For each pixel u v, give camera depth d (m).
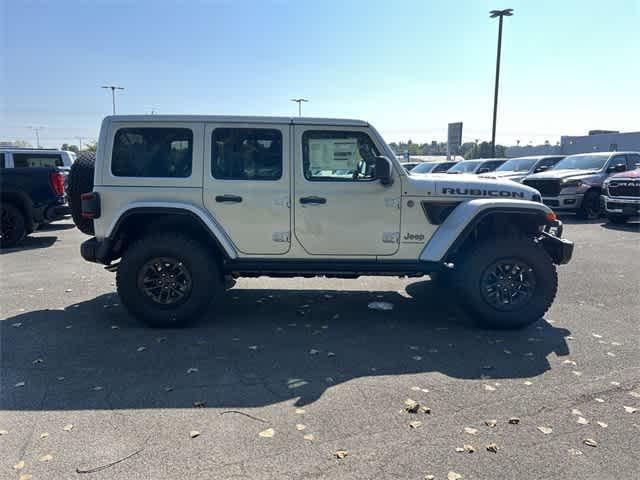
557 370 3.91
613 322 5.12
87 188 5.15
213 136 4.78
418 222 4.91
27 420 3.10
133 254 4.70
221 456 2.72
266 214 4.82
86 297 5.97
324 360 4.09
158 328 4.86
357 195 4.83
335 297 6.07
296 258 4.92
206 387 3.58
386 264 4.94
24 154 12.92
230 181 4.78
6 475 2.54
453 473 2.59
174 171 4.80
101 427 3.02
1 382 3.64
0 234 9.55
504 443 2.87
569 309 5.55
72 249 9.41
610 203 12.22
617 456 2.75
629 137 32.28
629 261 8.09
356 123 4.83
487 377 3.78
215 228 4.76
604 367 3.98
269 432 2.97
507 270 4.82
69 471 2.58
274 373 3.83
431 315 5.37
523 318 4.80
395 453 2.76
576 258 8.33
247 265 4.91
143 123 4.75
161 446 2.82
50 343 4.44
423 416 3.17
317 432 2.98
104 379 3.71
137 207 4.70
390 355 4.21
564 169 14.86
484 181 5.08
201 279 4.74
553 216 4.88
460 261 4.90
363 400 3.39
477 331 4.85
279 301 5.87
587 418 3.16
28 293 6.15
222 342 4.49
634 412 3.25
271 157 4.82
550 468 2.64
